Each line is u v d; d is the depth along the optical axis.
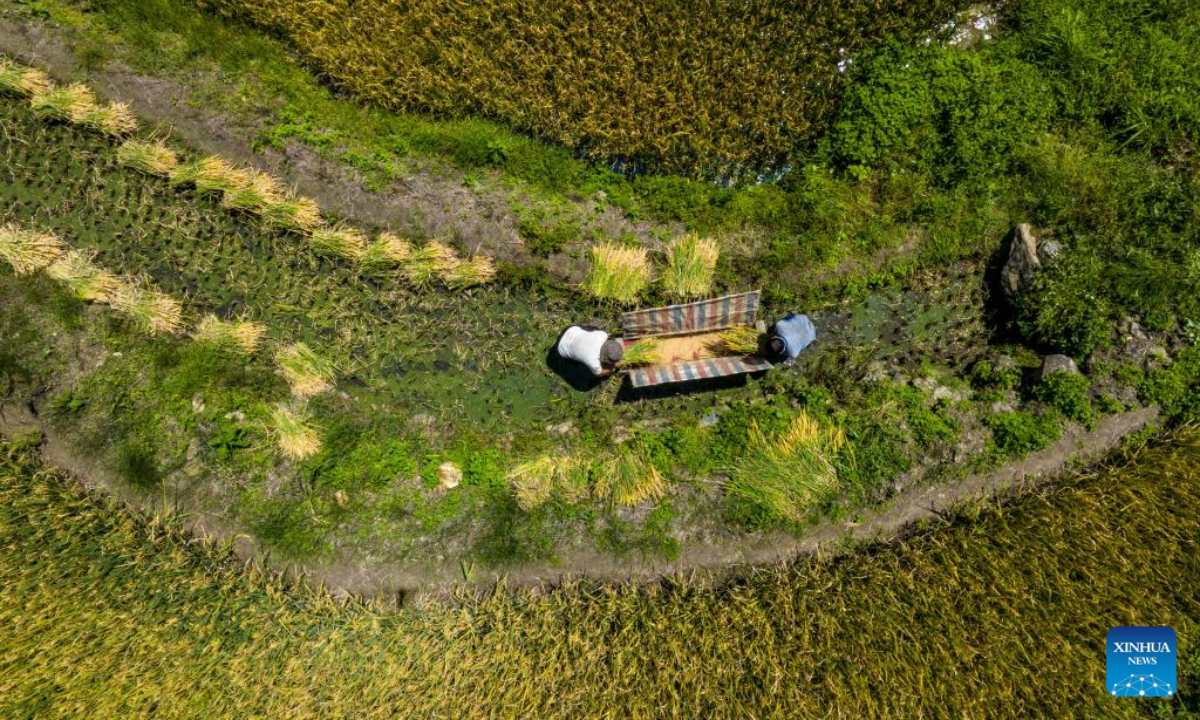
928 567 7.99
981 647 7.83
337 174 8.62
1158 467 7.92
